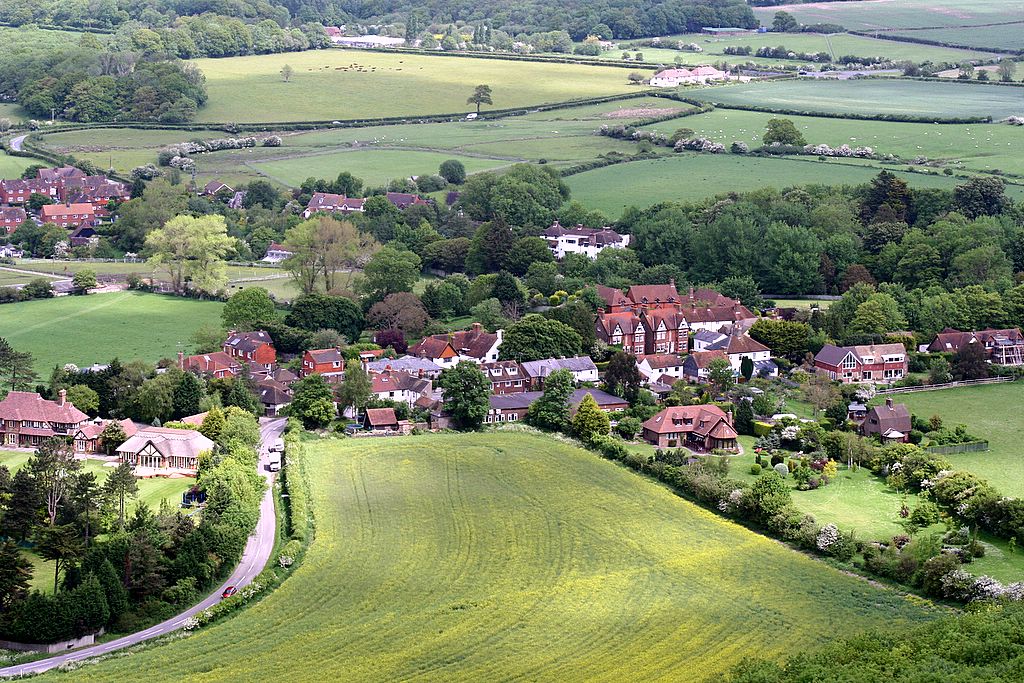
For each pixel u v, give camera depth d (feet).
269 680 538.47
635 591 627.05
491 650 565.53
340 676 542.57
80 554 623.77
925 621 592.60
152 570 612.29
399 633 581.12
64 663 554.46
